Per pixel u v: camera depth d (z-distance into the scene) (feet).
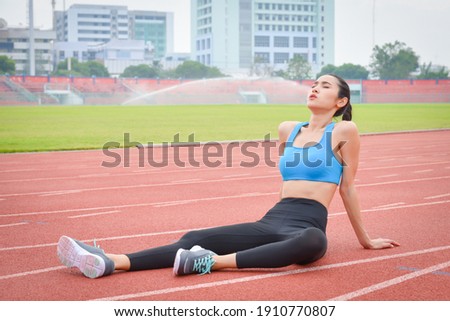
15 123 134.72
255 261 21.06
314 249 21.06
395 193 41.24
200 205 37.06
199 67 491.31
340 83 24.47
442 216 32.96
